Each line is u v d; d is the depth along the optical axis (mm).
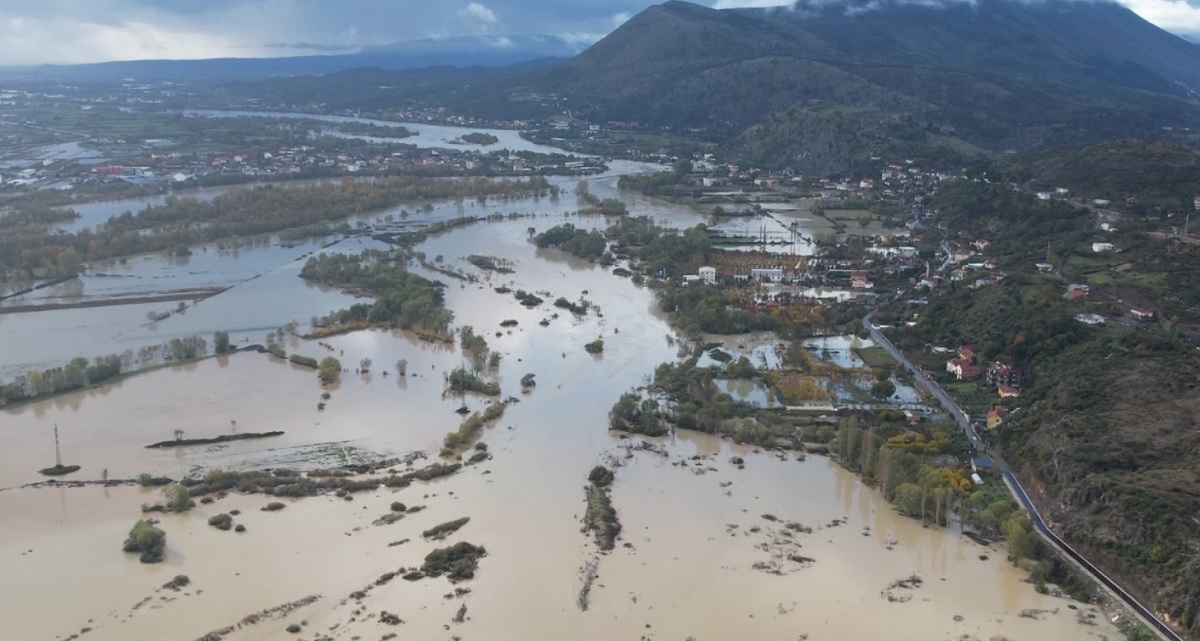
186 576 161625
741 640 146750
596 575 163750
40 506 187000
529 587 159750
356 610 152500
